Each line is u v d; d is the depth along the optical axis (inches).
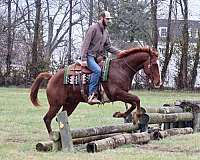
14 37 1952.5
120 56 471.5
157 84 466.9
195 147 483.2
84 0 2186.3
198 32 1750.7
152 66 467.5
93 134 469.4
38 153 430.3
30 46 1910.7
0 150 448.5
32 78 1662.2
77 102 486.6
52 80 482.9
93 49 471.5
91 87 466.3
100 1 1918.1
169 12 1774.1
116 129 499.2
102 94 469.1
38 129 609.0
